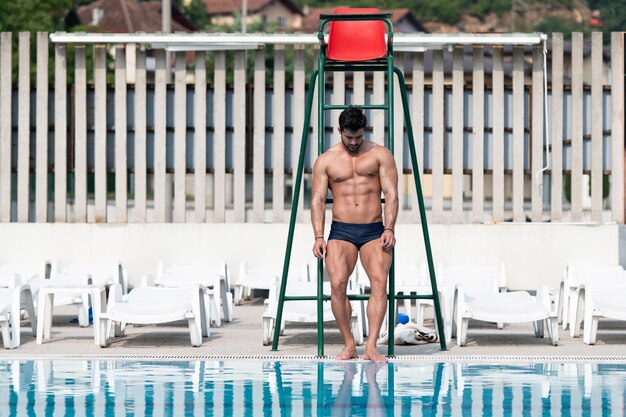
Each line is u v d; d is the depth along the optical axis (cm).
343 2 18400
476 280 2272
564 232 2644
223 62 2670
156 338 1950
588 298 1864
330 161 1625
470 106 2705
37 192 2677
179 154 2683
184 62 2677
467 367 1538
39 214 2683
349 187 1619
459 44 2631
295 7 18338
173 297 1864
